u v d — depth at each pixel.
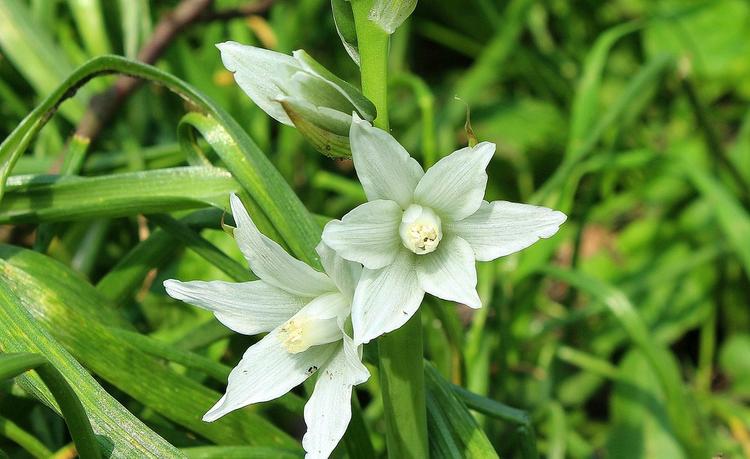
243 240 0.29
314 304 0.29
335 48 0.63
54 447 0.39
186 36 0.57
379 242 0.29
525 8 0.62
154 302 0.42
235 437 0.36
